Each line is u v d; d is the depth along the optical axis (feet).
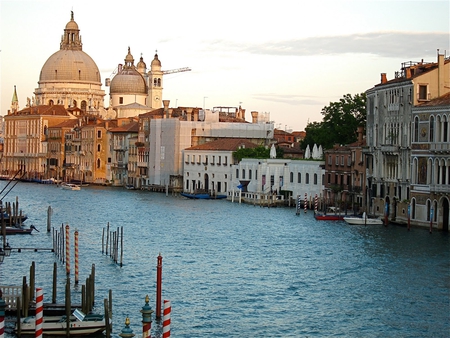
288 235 288.92
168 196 511.40
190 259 238.48
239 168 469.16
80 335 156.35
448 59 321.32
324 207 360.48
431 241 265.13
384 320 170.40
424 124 301.02
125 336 133.39
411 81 309.63
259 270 220.43
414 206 307.17
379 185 336.49
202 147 523.29
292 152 501.15
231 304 182.80
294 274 214.48
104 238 282.36
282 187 433.48
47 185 642.63
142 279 207.92
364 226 313.53
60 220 348.59
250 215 368.48
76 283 203.21
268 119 595.06
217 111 574.15
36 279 207.92
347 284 201.87
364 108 430.61
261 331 163.02
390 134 327.06
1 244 264.93
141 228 317.22
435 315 173.88
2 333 125.08
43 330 155.53
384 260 231.71
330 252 247.50
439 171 293.02
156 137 570.87
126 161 625.82
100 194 529.45
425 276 210.18
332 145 434.71
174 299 186.60
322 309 178.70
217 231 304.91
